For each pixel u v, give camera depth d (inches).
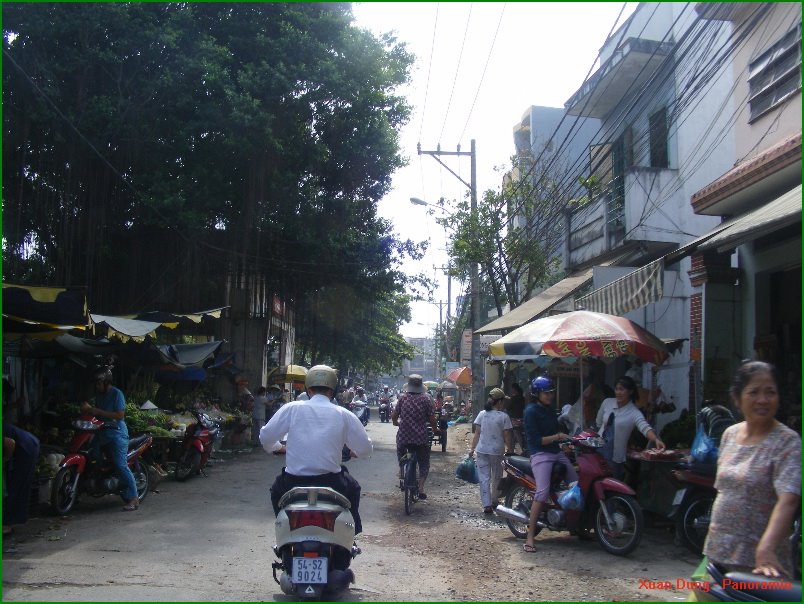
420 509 365.4
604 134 629.6
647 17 591.2
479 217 762.8
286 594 202.8
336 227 786.2
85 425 326.0
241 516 331.3
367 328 1052.5
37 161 597.6
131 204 675.4
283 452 222.5
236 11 695.1
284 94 668.1
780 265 359.6
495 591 217.0
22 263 613.9
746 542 131.0
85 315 292.4
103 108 596.1
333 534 192.1
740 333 386.3
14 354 412.5
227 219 729.0
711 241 292.5
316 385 216.7
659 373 504.7
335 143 740.7
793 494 125.3
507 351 343.9
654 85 549.0
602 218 581.9
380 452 673.0
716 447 246.7
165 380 604.1
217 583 217.0
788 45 381.7
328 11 720.3
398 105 789.9
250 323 830.5
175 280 729.6
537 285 780.0
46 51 605.0
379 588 218.1
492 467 355.3
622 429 295.6
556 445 286.8
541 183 783.7
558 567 247.0
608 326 326.3
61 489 317.1
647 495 299.3
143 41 613.6
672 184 501.7
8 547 257.4
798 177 333.7
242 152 653.3
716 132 461.7
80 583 213.3
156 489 404.5
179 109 647.1
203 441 462.0
